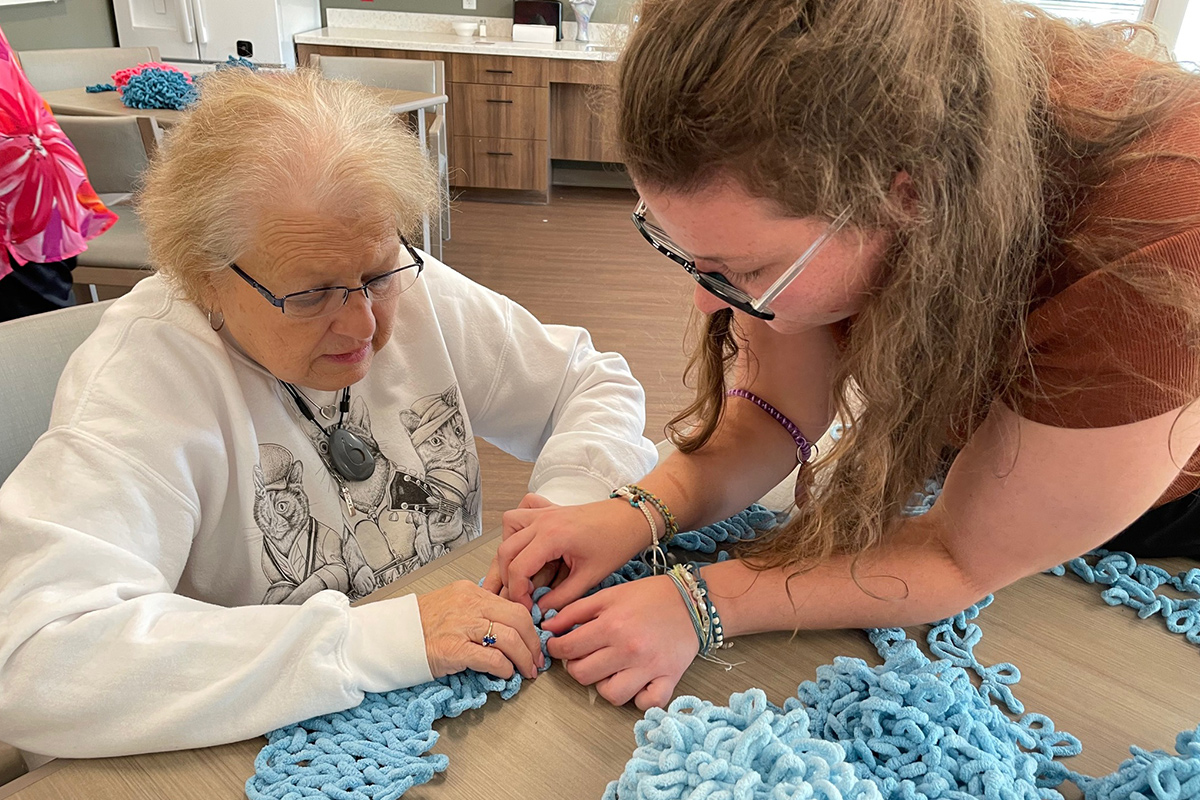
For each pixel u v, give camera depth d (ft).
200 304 2.73
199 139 2.46
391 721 2.13
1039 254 2.01
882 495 2.23
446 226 13.66
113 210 8.84
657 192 1.85
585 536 2.64
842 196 1.71
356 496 3.22
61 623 2.16
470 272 12.96
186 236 2.48
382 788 1.91
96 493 2.42
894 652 2.34
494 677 2.29
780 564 2.52
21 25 13.64
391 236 2.61
